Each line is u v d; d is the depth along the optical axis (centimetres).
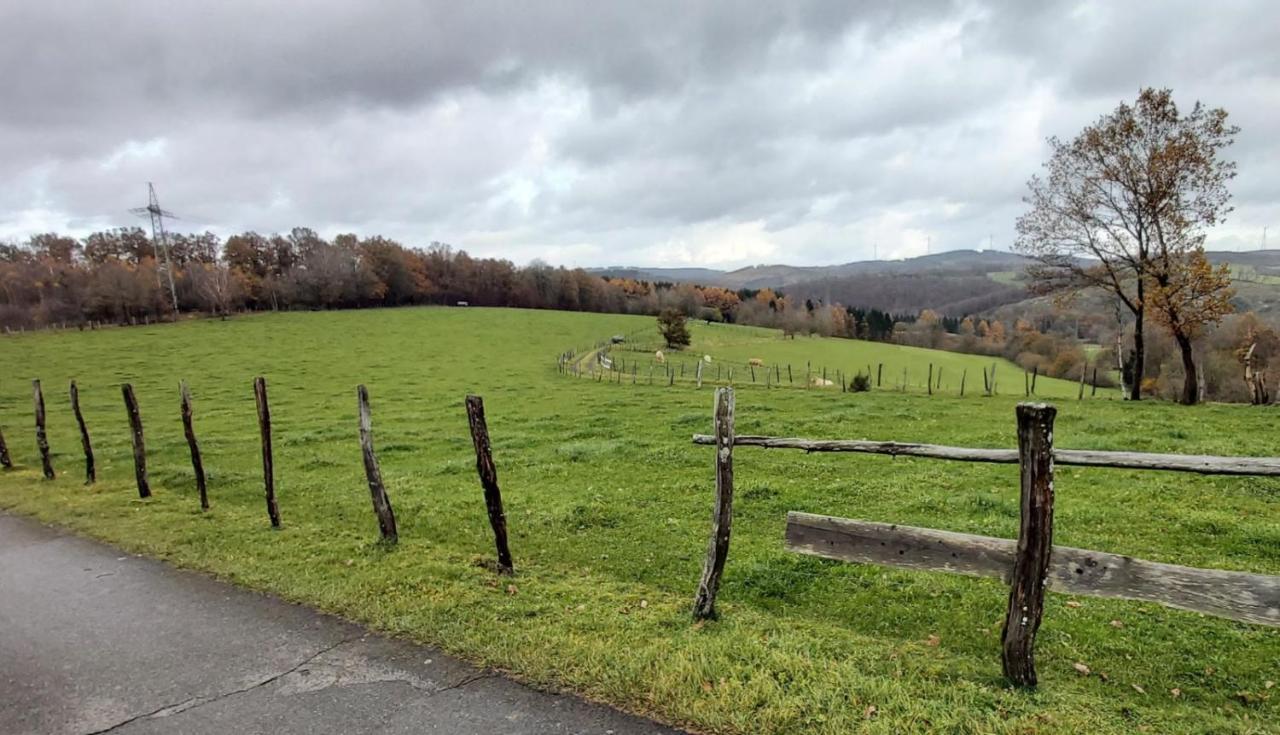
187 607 691
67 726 481
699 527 986
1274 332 4025
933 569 516
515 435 2011
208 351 5691
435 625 618
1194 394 2691
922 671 514
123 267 8900
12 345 5884
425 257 11788
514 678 524
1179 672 534
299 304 9812
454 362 5272
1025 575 469
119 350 5666
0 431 1639
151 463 1697
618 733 449
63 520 1066
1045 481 454
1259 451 1375
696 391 3372
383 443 1938
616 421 2242
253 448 1922
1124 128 2767
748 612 646
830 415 2188
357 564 802
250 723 476
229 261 10769
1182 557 791
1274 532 844
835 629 602
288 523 1029
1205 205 2677
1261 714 471
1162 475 1200
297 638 610
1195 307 2631
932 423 1966
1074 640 588
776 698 475
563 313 10031
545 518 1048
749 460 1472
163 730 472
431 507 1150
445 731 456
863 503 1084
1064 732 427
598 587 718
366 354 5706
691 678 507
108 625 654
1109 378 5372
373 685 521
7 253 10038
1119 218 2886
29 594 748
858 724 443
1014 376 5850
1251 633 598
